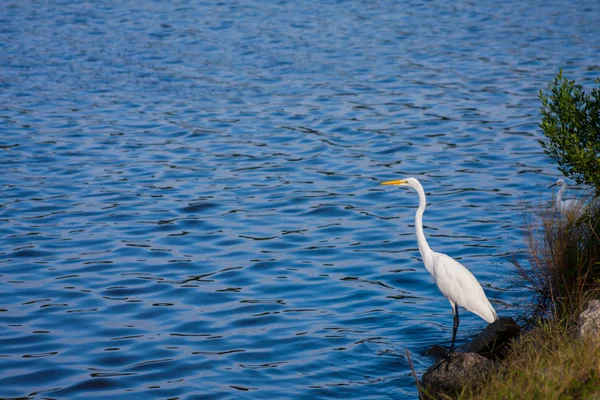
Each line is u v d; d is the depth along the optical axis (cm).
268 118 2658
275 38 3778
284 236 1711
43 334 1252
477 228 1719
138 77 3109
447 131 2502
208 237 1700
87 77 3089
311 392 1059
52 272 1502
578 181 1238
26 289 1423
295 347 1200
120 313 1332
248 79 3117
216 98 2869
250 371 1127
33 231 1716
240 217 1828
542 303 1198
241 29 3969
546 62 3297
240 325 1287
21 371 1134
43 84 2981
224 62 3353
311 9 4475
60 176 2092
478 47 3616
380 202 1928
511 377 864
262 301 1380
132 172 2142
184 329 1273
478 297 1086
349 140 2442
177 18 4216
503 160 2208
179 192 1997
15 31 3853
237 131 2528
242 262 1564
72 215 1819
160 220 1800
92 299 1386
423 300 1374
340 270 1521
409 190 2008
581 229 1192
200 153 2322
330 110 2750
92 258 1575
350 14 4347
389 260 1566
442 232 1711
